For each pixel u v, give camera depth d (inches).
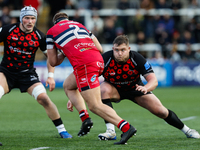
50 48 653.9
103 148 598.5
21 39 705.6
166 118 699.4
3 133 792.3
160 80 2128.4
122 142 627.8
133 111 1217.4
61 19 674.8
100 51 694.5
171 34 2218.3
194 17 2337.6
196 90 1963.6
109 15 2285.9
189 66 2138.3
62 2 2177.7
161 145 628.4
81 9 2257.6
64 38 634.8
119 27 2171.5
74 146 624.7
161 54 2210.9
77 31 642.2
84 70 611.2
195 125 894.4
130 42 2362.2
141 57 665.6
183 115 1099.9
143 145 627.2
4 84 700.7
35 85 720.3
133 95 705.6
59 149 596.1
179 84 2144.4
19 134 777.6
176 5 2308.1
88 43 636.7
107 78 694.5
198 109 1250.0
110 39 2160.4
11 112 1202.0
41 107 1346.0
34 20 701.3
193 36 2265.0
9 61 709.3
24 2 2217.0
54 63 662.5
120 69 673.6
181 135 749.3
